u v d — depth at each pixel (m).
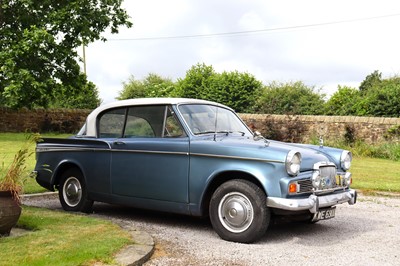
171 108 5.55
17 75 8.59
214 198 4.98
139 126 5.79
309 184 4.94
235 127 5.96
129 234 4.71
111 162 5.86
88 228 4.90
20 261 3.69
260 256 4.36
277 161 4.66
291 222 6.05
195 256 4.31
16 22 8.77
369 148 17.34
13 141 18.86
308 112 27.20
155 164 5.45
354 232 5.50
